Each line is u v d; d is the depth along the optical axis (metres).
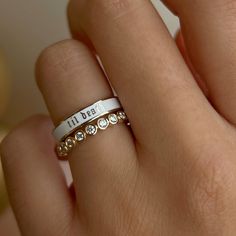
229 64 0.09
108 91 0.09
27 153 0.10
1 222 0.13
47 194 0.10
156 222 0.09
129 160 0.09
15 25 0.13
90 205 0.09
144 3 0.09
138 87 0.08
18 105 0.13
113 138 0.09
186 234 0.08
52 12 0.12
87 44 0.10
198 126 0.08
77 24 0.09
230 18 0.08
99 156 0.09
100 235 0.09
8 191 0.10
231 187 0.08
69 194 0.10
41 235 0.10
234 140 0.09
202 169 0.08
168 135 0.08
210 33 0.09
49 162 0.10
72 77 0.09
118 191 0.09
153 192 0.09
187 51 0.09
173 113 0.08
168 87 0.08
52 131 0.09
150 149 0.09
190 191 0.08
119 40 0.09
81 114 0.09
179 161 0.08
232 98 0.09
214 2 0.08
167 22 0.13
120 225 0.09
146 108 0.08
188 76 0.09
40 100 0.13
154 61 0.08
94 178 0.09
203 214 0.08
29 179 0.10
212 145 0.08
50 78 0.09
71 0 0.09
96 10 0.09
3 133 0.13
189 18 0.09
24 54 0.13
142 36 0.09
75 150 0.09
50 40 0.13
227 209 0.08
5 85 0.13
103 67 0.09
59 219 0.09
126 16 0.09
